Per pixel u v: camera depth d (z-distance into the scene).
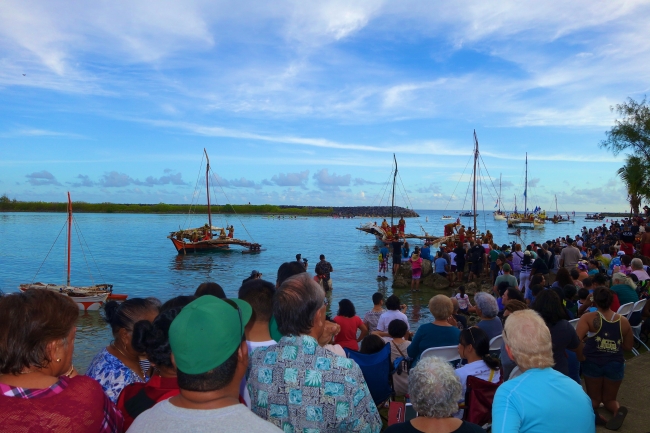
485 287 18.86
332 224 99.25
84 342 12.05
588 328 5.28
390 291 19.80
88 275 25.84
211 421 1.73
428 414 2.54
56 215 131.75
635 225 27.05
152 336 2.39
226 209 174.38
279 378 2.46
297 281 2.70
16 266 29.22
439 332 5.48
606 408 5.39
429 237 40.84
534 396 2.52
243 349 1.99
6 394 1.84
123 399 2.47
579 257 16.44
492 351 6.22
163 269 28.39
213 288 4.18
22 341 1.89
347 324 6.11
